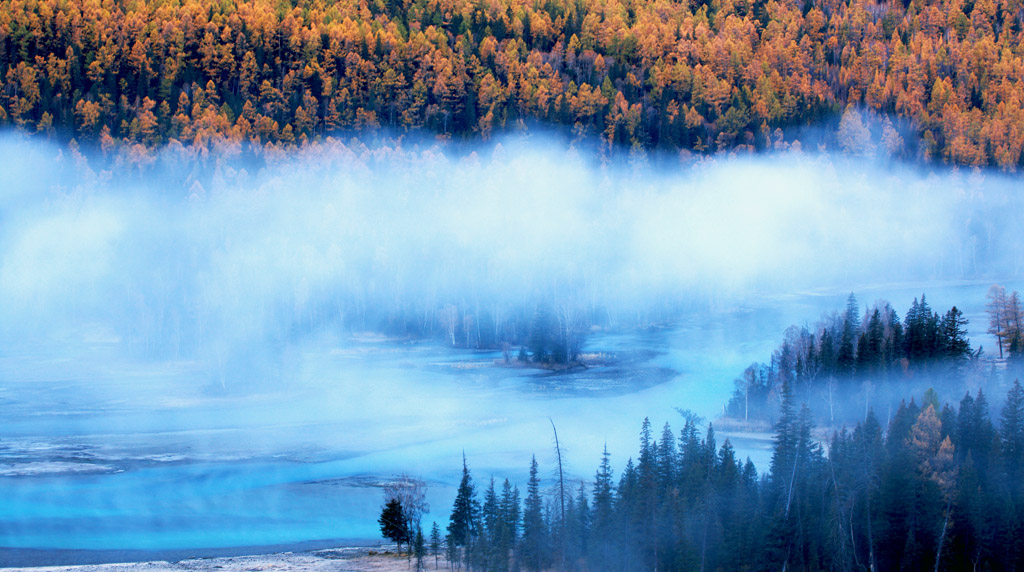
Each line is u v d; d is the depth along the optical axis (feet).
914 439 270.26
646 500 252.42
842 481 257.75
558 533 254.06
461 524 261.44
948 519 245.65
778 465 265.13
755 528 246.88
